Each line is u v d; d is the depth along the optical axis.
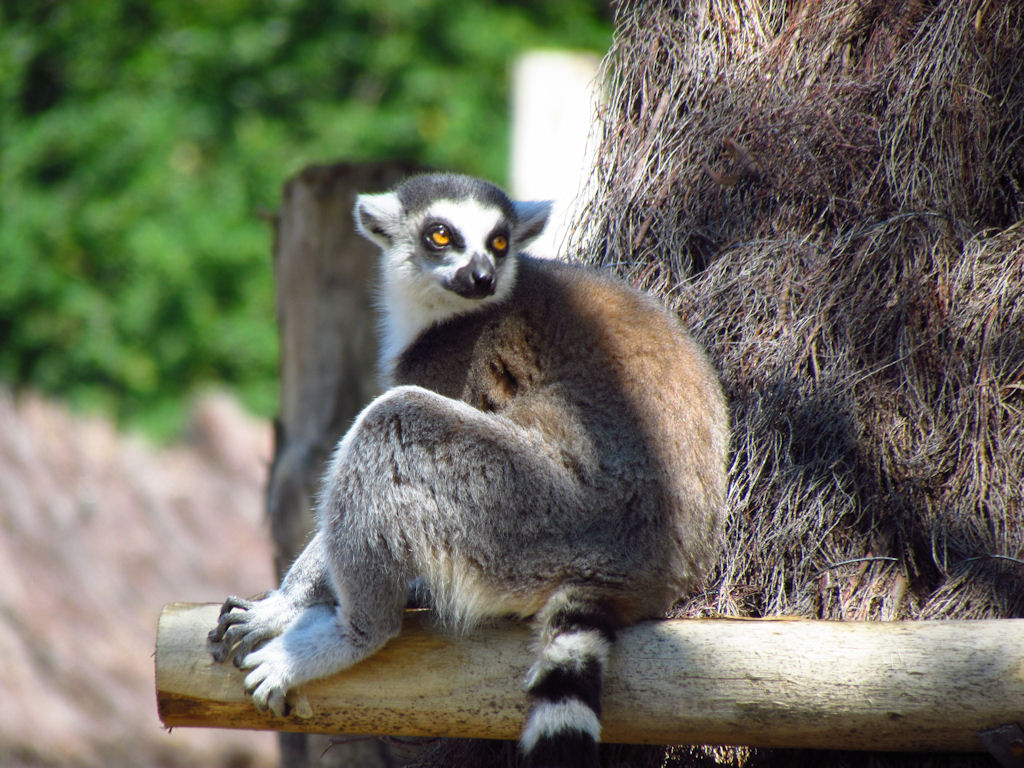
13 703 15.25
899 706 6.16
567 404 7.41
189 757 15.35
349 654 6.84
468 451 7.16
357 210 9.52
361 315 12.28
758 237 8.53
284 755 11.58
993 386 7.66
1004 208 8.26
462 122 29.59
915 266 7.99
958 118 8.27
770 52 8.98
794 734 6.35
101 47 31.62
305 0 31.92
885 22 8.76
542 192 13.99
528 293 8.07
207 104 30.69
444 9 31.34
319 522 7.39
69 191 29.81
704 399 7.49
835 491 7.66
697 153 8.88
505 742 7.55
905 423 7.77
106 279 29.69
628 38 9.55
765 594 7.60
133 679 16.19
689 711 6.43
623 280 8.27
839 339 8.05
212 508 19.64
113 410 28.27
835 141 8.48
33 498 18.69
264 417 28.34
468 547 7.08
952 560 7.36
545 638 6.65
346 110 30.12
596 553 6.99
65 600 17.06
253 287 29.36
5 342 29.38
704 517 7.30
